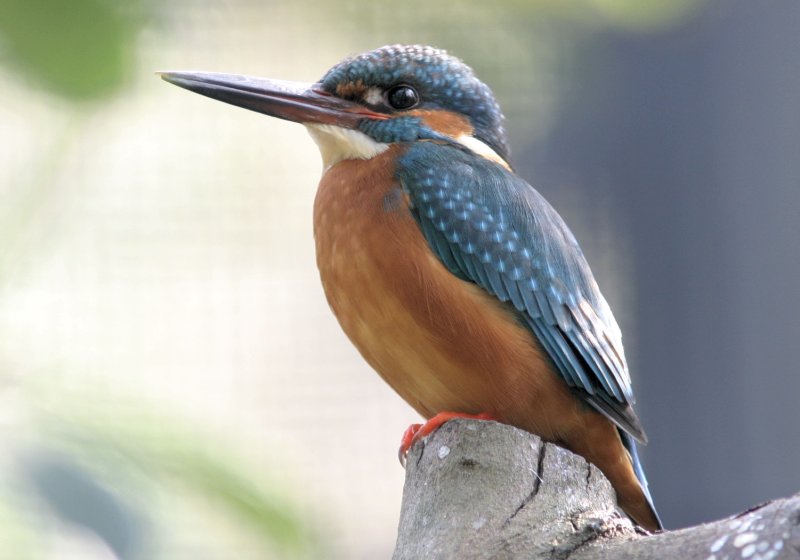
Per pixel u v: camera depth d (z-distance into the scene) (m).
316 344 15.44
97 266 14.10
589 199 13.12
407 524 7.07
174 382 14.83
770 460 12.34
